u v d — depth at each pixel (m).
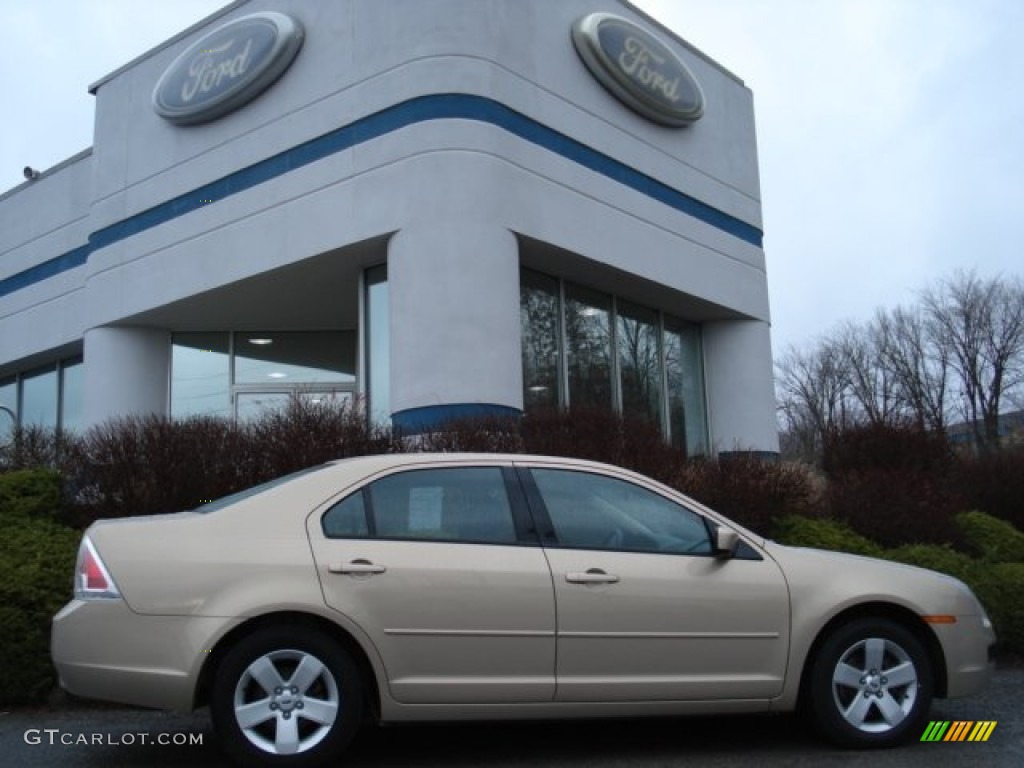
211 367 15.99
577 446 9.13
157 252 14.45
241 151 13.60
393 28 12.27
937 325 41.75
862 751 5.00
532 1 13.05
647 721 5.68
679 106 14.94
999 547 10.07
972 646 5.21
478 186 11.66
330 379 16.47
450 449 8.97
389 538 4.70
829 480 11.41
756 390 16.52
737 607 4.88
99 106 15.74
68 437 10.41
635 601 4.77
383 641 4.51
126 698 4.34
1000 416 39.97
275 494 4.75
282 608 4.43
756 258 16.91
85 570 4.50
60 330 16.81
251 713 4.36
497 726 5.59
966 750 5.04
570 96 13.38
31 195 18.03
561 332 13.83
